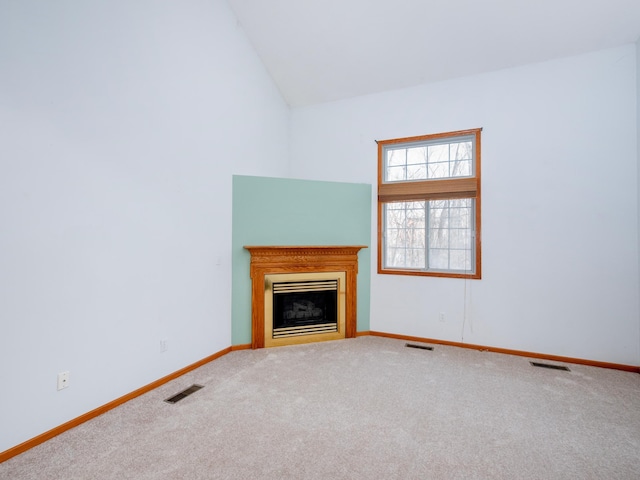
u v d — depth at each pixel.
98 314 2.33
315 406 2.48
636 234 3.26
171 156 2.95
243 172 3.99
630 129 3.28
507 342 3.73
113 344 2.44
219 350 3.56
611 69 3.33
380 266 4.36
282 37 4.02
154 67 2.77
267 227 3.92
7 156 1.83
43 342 2.01
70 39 2.13
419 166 4.29
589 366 3.38
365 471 1.77
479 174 3.86
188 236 3.15
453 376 3.07
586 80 3.42
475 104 3.89
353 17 3.64
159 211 2.83
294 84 4.64
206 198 3.38
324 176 4.75
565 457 1.90
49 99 2.02
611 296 3.34
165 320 2.90
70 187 2.14
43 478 1.69
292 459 1.86
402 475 1.74
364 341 4.14
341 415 2.35
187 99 3.13
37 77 1.96
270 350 3.78
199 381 2.92
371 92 4.46
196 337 3.25
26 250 1.92
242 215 3.81
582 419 2.33
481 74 3.86
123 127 2.50
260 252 3.80
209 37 3.41
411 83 4.20
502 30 3.42
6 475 1.71
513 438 2.09
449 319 3.99
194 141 3.21
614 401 2.60
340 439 2.06
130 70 2.55
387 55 3.97
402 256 4.37
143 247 2.68
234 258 3.78
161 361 2.86
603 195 3.37
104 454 1.89
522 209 3.67
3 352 1.82
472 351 3.79
